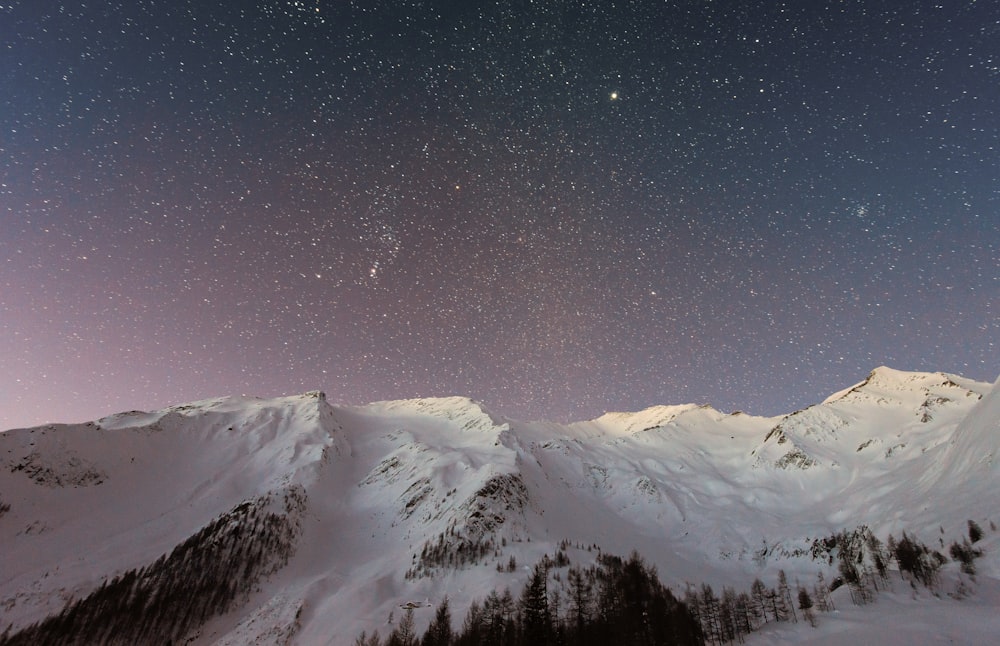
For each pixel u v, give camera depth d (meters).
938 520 131.12
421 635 101.44
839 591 101.19
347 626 108.81
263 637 114.62
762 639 83.00
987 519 113.94
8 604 123.56
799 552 180.25
